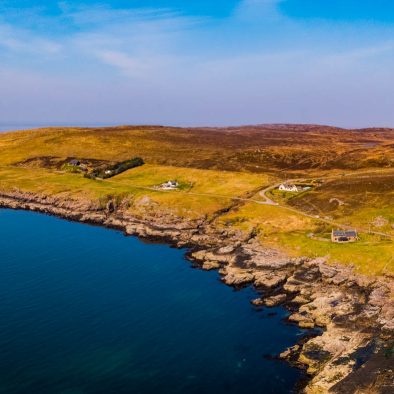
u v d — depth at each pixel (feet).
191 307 319.68
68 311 306.96
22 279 359.87
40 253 426.10
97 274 376.89
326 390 220.02
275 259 389.19
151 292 343.67
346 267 361.30
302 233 446.60
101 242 467.93
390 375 224.33
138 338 276.41
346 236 416.87
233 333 285.02
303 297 327.88
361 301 311.68
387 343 253.24
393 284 331.16
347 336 266.36
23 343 264.72
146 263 407.64
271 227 475.31
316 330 286.46
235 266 384.27
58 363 247.70
